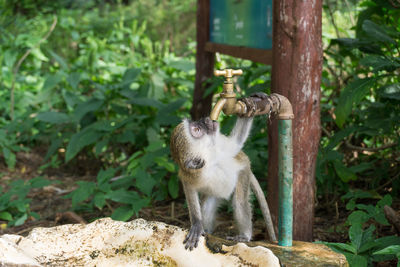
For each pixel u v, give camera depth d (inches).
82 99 309.9
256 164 199.9
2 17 451.5
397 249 104.3
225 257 96.7
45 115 282.7
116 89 279.6
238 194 132.0
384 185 183.2
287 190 102.7
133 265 103.0
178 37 502.3
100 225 109.8
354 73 205.2
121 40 450.6
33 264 90.7
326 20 270.7
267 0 154.0
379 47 178.4
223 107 95.0
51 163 272.2
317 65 134.4
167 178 224.5
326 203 188.5
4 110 337.4
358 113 198.1
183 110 307.4
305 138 137.0
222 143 117.6
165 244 104.0
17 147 282.4
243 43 180.5
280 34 133.0
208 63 239.9
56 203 222.5
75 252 105.9
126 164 262.8
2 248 94.1
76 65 357.4
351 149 207.5
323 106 195.5
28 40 371.9
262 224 177.3
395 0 170.6
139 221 109.1
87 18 516.7
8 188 245.8
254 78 200.5
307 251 100.0
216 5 219.0
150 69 341.1
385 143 219.6
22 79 356.5
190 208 116.8
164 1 546.9
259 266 90.0
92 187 188.4
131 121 269.1
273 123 139.9
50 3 538.0
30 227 192.2
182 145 109.9
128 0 619.2
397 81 197.5
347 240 158.6
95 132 253.8
